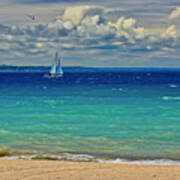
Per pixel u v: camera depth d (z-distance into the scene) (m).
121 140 20.31
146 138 20.88
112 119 28.05
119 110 33.62
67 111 32.88
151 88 72.19
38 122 26.64
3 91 62.91
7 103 40.34
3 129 23.77
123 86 81.38
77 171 13.31
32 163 14.57
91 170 13.48
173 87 75.94
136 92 59.69
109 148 18.28
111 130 23.47
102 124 25.80
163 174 12.98
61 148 18.25
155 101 42.72
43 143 19.45
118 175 12.78
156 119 28.03
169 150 17.84
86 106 37.19
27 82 105.81
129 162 15.30
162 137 21.16
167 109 34.38
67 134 22.08
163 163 15.13
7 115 30.17
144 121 27.12
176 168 14.02
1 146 18.62
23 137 21.09
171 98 46.97
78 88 73.44
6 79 134.38
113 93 57.28
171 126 24.92
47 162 14.81
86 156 16.47
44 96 51.44
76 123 26.25
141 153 17.14
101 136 21.52
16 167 13.84
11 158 15.80
